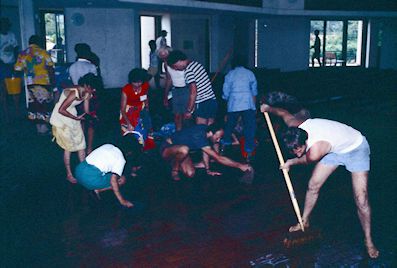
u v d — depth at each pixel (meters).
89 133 6.80
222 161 5.88
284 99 4.37
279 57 19.33
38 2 10.70
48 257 4.05
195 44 16.73
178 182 6.03
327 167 4.11
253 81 6.47
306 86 14.57
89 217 4.90
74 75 7.07
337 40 27.09
